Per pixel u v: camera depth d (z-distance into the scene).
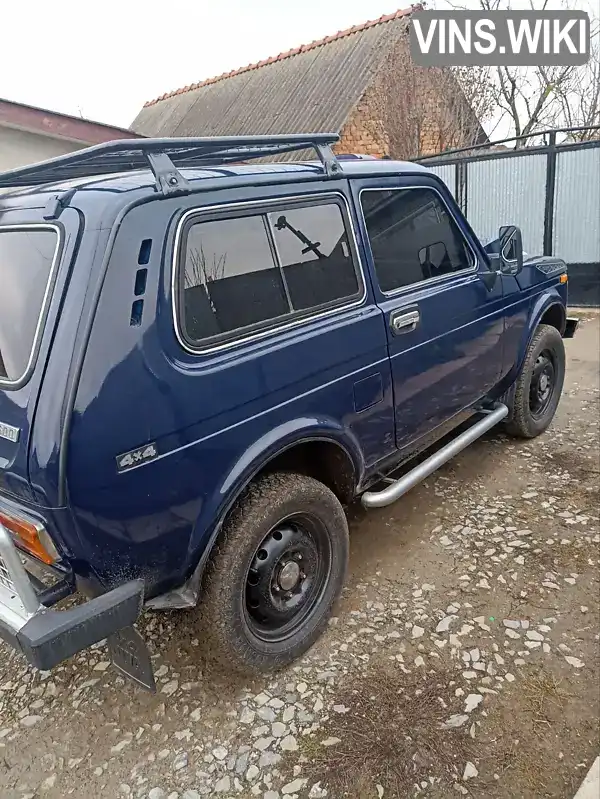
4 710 2.56
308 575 2.71
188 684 2.61
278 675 2.60
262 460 2.35
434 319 3.18
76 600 3.10
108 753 2.32
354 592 3.05
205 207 2.18
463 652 2.63
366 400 2.80
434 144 10.88
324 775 2.15
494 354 3.80
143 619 2.99
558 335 4.54
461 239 3.52
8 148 8.40
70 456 1.80
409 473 3.23
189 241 2.13
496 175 9.27
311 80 12.90
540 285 4.25
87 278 1.88
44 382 1.84
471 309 3.48
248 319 2.32
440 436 3.56
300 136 2.49
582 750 2.16
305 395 2.49
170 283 2.04
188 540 2.19
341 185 2.76
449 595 2.99
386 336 2.87
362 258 2.82
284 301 2.46
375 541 3.46
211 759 2.26
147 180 2.18
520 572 3.11
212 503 2.21
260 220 2.39
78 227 1.97
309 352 2.49
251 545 2.37
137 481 1.96
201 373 2.11
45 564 2.10
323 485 2.65
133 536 2.02
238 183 2.32
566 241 8.94
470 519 3.60
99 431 1.85
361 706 2.41
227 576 2.33
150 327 1.98
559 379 4.71
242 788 2.14
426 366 3.17
